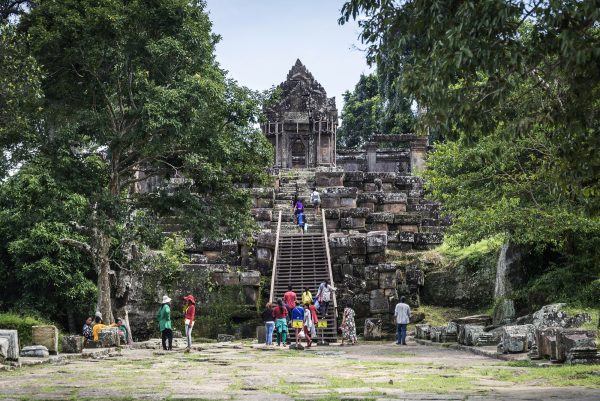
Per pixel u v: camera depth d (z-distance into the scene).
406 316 29.25
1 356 17.41
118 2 25.42
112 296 35.75
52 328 20.50
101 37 25.22
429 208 48.41
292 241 39.97
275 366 18.52
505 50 10.98
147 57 26.38
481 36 10.64
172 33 26.94
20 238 34.81
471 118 11.80
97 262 28.48
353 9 12.12
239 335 35.19
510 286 30.30
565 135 13.01
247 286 36.19
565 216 23.67
